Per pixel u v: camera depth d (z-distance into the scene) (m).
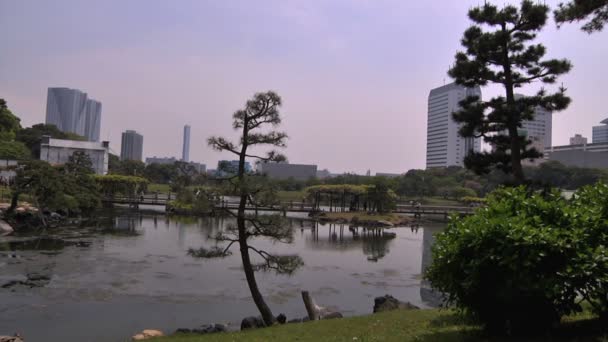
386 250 38.31
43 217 45.41
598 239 7.14
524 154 20.05
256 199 14.48
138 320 16.50
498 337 7.60
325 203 113.62
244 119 14.65
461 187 101.69
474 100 20.80
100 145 117.75
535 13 18.86
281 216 14.99
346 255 35.03
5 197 52.47
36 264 25.75
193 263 28.06
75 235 39.41
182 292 20.84
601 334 7.18
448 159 147.38
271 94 14.56
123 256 29.72
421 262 32.31
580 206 8.07
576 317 8.69
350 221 66.00
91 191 59.84
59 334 14.67
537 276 6.85
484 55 19.67
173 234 43.00
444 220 71.31
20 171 43.84
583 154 78.38
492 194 9.32
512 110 18.78
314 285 23.53
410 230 57.34
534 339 7.24
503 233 7.09
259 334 11.44
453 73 20.53
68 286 21.06
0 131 83.00
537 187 17.38
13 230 40.44
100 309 17.75
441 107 152.62
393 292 22.44
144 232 44.09
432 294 22.03
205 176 14.87
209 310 18.09
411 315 12.30
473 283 7.34
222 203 15.34
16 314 16.66
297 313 18.12
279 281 24.02
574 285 6.68
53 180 45.81
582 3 11.90
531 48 19.27
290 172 146.12
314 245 40.59
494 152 20.66
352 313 18.30
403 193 106.69
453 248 7.62
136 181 76.19
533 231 6.86
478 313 7.93
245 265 15.03
